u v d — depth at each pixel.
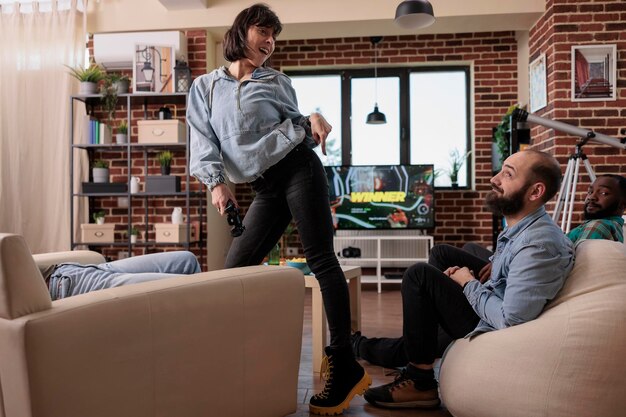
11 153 5.12
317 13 4.90
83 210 5.16
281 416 1.64
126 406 1.18
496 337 1.57
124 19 5.05
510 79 6.00
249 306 1.50
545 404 1.45
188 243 4.75
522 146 5.19
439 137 6.28
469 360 1.62
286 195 1.77
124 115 5.22
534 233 1.56
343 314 1.77
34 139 5.14
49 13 5.15
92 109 5.20
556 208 3.97
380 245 5.97
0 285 1.02
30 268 1.06
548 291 1.51
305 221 1.75
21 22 5.17
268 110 1.77
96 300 1.14
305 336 3.21
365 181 5.79
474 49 6.04
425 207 5.73
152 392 1.24
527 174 1.58
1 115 5.14
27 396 1.01
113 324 1.15
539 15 4.80
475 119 6.04
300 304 1.69
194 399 1.35
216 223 5.47
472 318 1.80
